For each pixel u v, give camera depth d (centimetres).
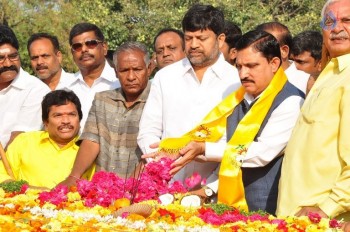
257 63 852
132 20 2753
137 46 993
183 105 934
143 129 952
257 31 862
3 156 1007
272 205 846
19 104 1125
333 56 799
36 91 1134
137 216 741
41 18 3123
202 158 872
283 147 845
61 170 1004
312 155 767
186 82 942
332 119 765
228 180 845
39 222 730
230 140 855
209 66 934
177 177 927
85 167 966
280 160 853
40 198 837
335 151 761
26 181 971
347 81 762
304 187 766
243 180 859
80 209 798
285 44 988
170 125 936
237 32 1071
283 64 994
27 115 1127
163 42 1155
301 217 733
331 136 763
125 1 2741
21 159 1020
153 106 955
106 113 988
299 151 779
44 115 1013
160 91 952
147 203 781
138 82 982
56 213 776
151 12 2703
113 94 999
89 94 1125
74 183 945
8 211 780
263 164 845
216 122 888
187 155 861
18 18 3156
